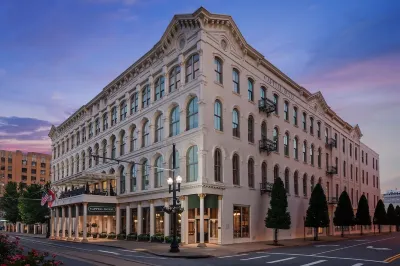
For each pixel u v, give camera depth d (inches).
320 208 1596.9
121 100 1800.0
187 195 1278.3
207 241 1269.7
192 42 1317.7
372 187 2886.3
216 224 1267.2
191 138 1277.1
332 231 2091.5
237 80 1438.2
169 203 1384.1
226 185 1291.8
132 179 1667.1
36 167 6299.2
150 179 1493.6
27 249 1156.5
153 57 1549.0
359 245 1326.3
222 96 1334.9
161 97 1492.4
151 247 1168.2
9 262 408.2
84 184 2030.0
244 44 1451.8
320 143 2049.7
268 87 1611.7
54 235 2096.5
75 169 2293.3
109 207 1717.5
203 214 1200.2
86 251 1098.7
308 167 1886.1
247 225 1390.3
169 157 1403.8
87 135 2150.6
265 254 988.6
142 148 1579.7
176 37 1406.3
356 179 2561.5
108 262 789.9
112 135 1854.1
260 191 1472.7
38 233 3014.3
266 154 1544.0
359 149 2672.2
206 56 1285.7
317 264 769.6
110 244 1357.0
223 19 1334.9
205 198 1242.6
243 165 1398.9
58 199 2005.4
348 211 1946.4
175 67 1429.6
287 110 1760.6
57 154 2677.2
